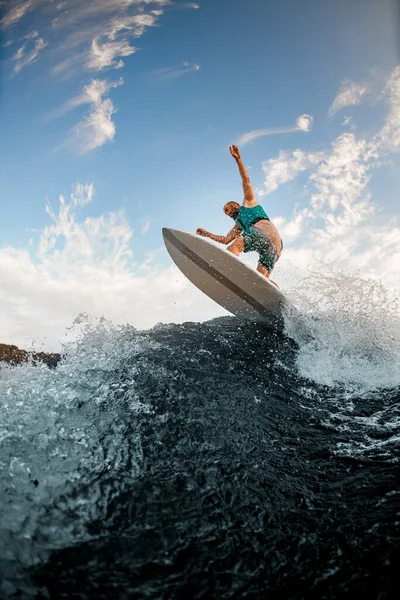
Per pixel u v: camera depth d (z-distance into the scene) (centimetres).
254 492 171
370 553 136
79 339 297
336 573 130
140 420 212
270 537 146
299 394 267
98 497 158
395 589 121
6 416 202
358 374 290
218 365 282
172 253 402
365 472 184
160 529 146
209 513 156
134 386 243
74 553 133
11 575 122
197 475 177
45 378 251
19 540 134
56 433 194
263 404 246
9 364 301
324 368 298
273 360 304
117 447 189
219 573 130
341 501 166
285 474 186
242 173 412
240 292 378
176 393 239
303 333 345
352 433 222
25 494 154
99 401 226
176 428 208
